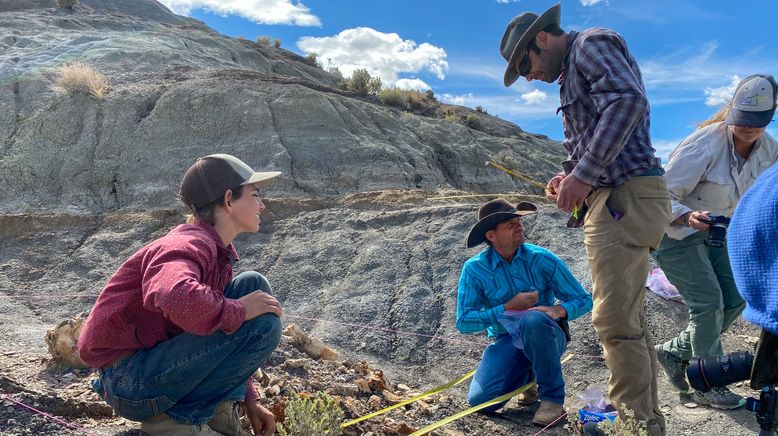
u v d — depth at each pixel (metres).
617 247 3.53
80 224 10.25
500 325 4.65
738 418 4.48
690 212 4.47
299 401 3.26
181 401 2.78
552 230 8.62
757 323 1.63
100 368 2.88
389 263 8.47
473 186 19.83
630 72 3.39
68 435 3.03
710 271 4.61
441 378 6.02
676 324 6.51
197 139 13.04
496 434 4.23
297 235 9.73
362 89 23.89
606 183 3.55
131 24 24.77
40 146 12.30
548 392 4.38
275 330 2.80
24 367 3.97
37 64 15.97
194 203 2.91
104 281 8.64
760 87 4.30
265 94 14.67
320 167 12.89
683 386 4.88
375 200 10.80
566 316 4.48
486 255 4.80
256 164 12.62
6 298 7.83
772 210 1.63
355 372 4.82
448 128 21.73
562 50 3.70
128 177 11.92
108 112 13.31
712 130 4.72
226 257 2.91
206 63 19.16
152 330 2.74
